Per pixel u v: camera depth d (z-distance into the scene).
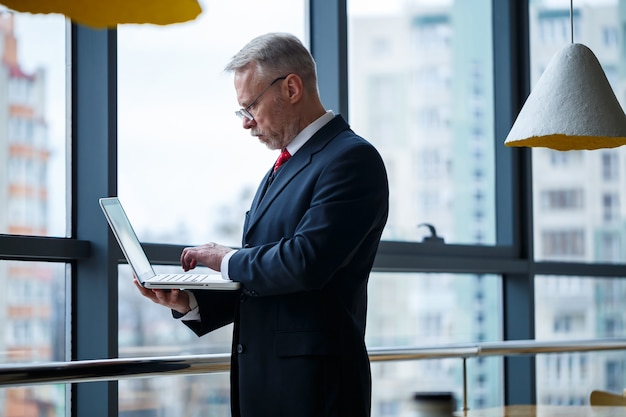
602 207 5.37
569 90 2.73
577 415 3.10
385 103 4.46
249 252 2.37
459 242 4.78
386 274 4.41
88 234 3.27
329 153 2.45
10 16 3.15
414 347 3.30
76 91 3.31
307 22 4.21
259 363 2.38
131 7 1.13
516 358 4.95
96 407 3.23
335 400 2.35
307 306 2.37
